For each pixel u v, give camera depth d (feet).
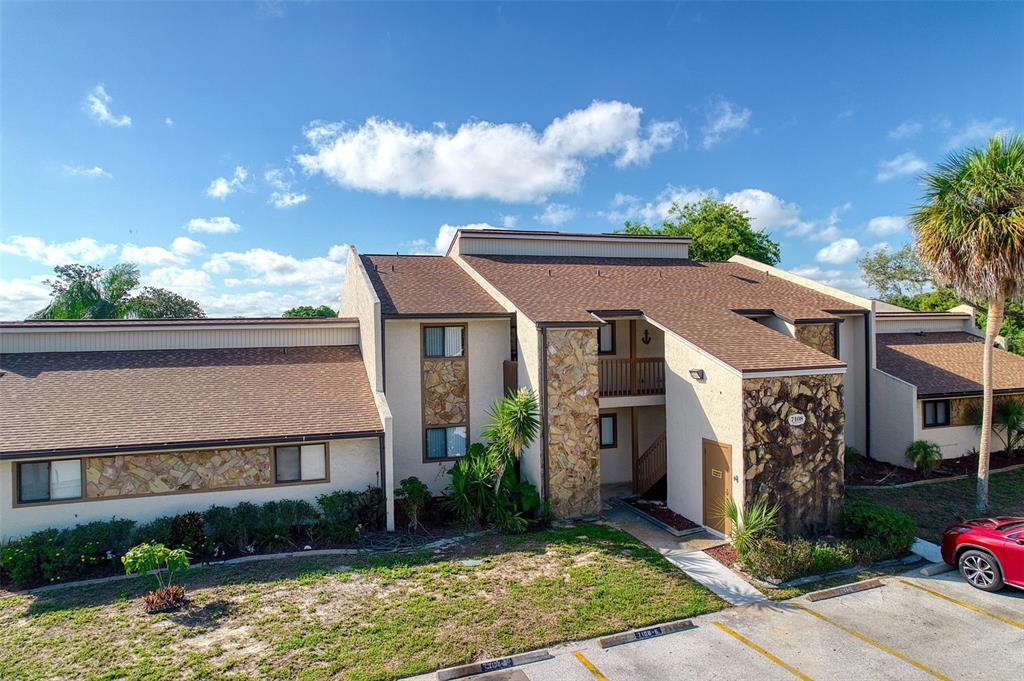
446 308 60.39
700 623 35.06
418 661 30.42
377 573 41.34
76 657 30.83
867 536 46.34
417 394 59.67
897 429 68.54
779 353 51.16
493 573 41.39
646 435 68.33
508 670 30.07
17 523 45.34
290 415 52.60
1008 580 38.27
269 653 31.09
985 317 94.17
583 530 50.85
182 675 29.12
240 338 63.93
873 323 71.10
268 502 50.08
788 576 40.96
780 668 30.27
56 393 51.55
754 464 46.39
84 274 127.44
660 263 86.07
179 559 37.55
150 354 60.23
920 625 34.68
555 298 62.49
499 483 52.49
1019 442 72.59
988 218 47.50
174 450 47.14
